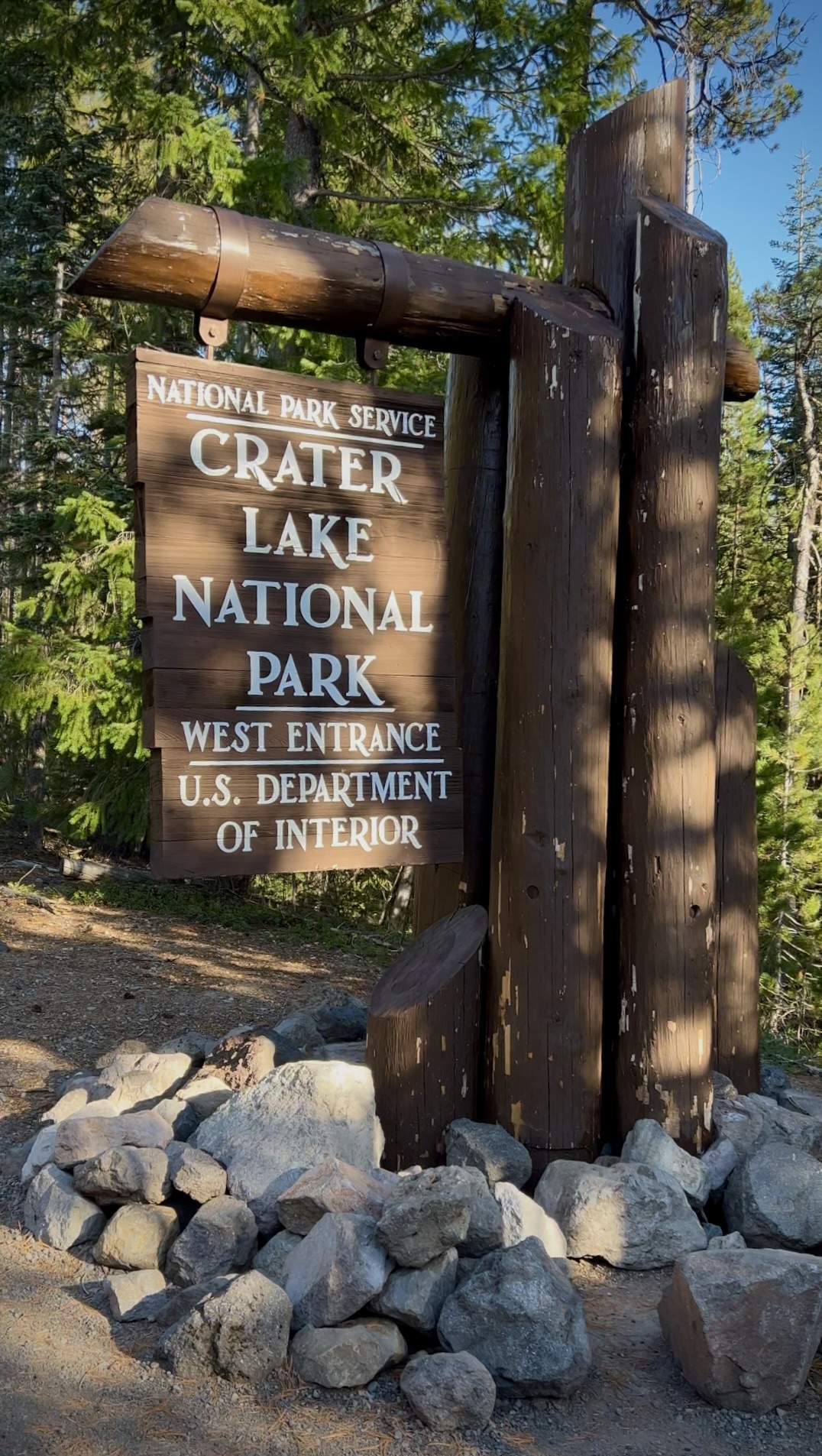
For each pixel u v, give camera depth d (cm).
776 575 2188
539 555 409
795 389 2431
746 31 1312
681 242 418
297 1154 365
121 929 983
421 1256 306
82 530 1040
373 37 1105
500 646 430
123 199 1535
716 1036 482
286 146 1117
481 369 477
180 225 377
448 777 428
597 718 411
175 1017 670
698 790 416
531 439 412
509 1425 279
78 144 1373
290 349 1100
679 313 419
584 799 407
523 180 1069
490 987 416
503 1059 409
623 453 434
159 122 1002
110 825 1267
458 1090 412
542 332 410
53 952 846
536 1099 402
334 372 1038
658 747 415
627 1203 362
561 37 1037
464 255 1136
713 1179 394
